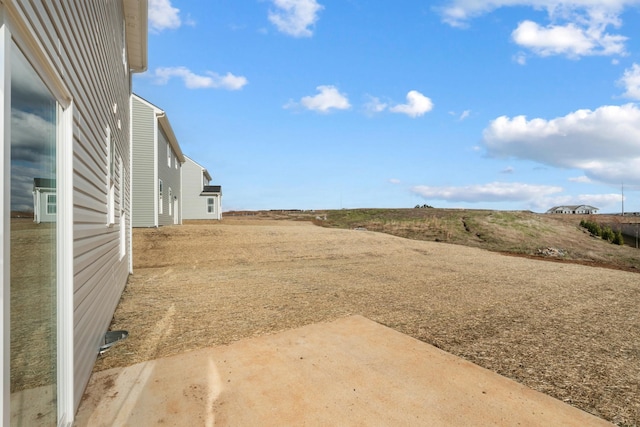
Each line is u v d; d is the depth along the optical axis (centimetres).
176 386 301
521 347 416
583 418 267
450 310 577
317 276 895
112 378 314
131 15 749
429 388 308
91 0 338
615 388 319
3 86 141
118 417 254
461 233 2405
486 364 365
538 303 643
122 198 667
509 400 291
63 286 238
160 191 1588
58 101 229
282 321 496
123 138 706
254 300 622
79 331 271
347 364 353
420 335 449
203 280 812
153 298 629
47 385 212
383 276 910
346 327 471
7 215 148
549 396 300
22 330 175
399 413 268
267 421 254
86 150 308
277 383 310
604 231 2692
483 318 535
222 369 335
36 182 193
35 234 192
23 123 172
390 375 331
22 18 156
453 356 381
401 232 2484
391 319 516
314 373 331
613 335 469
